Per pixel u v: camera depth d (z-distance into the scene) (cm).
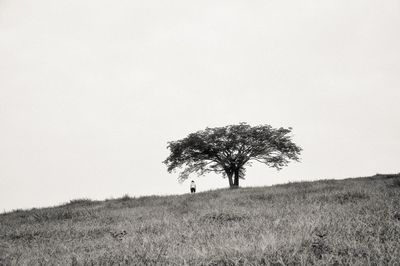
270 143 4650
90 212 1462
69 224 1144
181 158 4788
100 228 980
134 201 1950
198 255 506
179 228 812
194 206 1405
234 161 4762
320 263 421
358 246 479
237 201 1437
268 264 426
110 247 657
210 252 517
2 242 868
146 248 586
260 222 761
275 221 745
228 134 4694
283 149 4716
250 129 4709
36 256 645
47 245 774
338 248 480
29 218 1477
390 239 514
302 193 1504
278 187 2058
